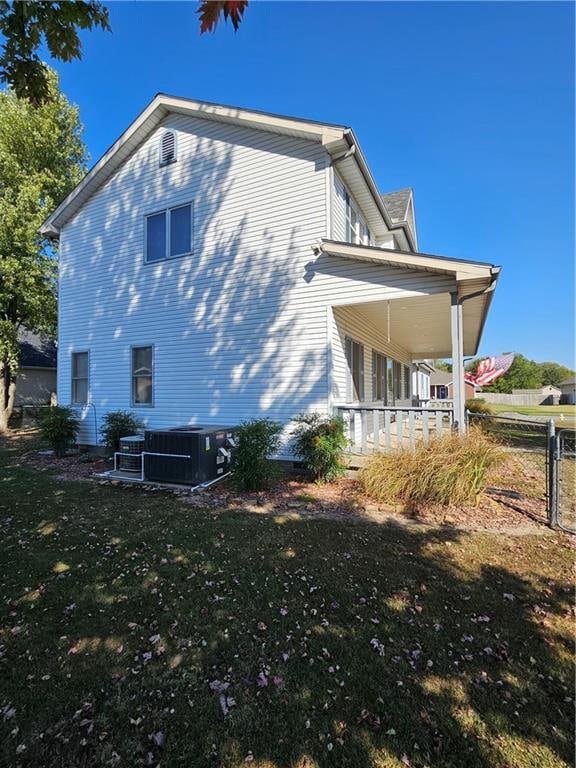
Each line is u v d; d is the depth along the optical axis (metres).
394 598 3.07
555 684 2.21
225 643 2.56
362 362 9.58
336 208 7.82
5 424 15.91
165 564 3.68
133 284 9.72
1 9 2.47
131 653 2.48
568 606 2.96
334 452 6.51
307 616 2.85
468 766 1.74
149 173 9.54
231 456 6.48
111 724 1.96
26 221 14.27
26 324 17.12
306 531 4.44
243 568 3.58
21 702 2.09
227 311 8.37
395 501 5.23
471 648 2.51
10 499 5.89
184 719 1.99
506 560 3.71
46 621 2.82
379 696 2.12
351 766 1.74
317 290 7.42
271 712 2.03
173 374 9.05
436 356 19.69
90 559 3.81
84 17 2.58
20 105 14.28
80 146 16.19
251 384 8.05
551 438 4.65
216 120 8.52
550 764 1.75
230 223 8.38
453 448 5.50
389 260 6.50
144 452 6.91
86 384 10.59
